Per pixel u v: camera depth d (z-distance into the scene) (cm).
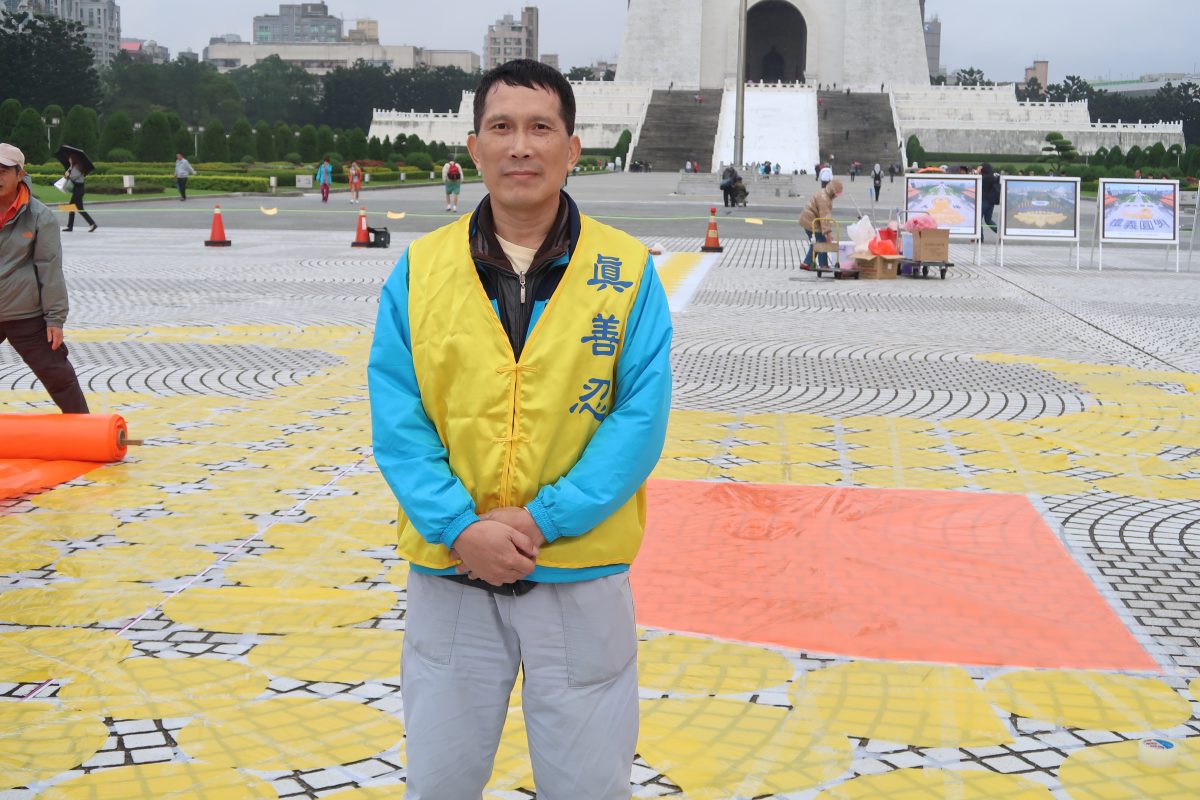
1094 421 919
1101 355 1229
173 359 1119
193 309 1454
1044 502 704
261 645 486
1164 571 591
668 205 4175
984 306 1612
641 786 383
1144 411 957
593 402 286
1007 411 950
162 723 418
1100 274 2114
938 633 509
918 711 437
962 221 2264
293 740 407
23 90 10044
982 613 533
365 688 449
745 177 5072
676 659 479
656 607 532
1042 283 1925
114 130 5822
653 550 608
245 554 593
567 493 274
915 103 9119
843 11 10106
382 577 565
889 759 402
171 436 829
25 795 368
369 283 1748
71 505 668
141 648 481
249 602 531
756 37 11600
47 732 409
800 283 1853
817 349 1232
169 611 519
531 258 295
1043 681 464
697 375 1077
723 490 716
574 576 279
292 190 4938
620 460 277
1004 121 8981
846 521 661
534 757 290
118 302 1507
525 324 290
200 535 620
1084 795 380
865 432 871
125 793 371
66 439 741
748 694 449
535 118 285
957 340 1312
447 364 284
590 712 283
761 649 490
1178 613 538
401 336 294
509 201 286
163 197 4153
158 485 709
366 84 14475
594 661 283
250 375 1051
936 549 618
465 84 16012
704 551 608
